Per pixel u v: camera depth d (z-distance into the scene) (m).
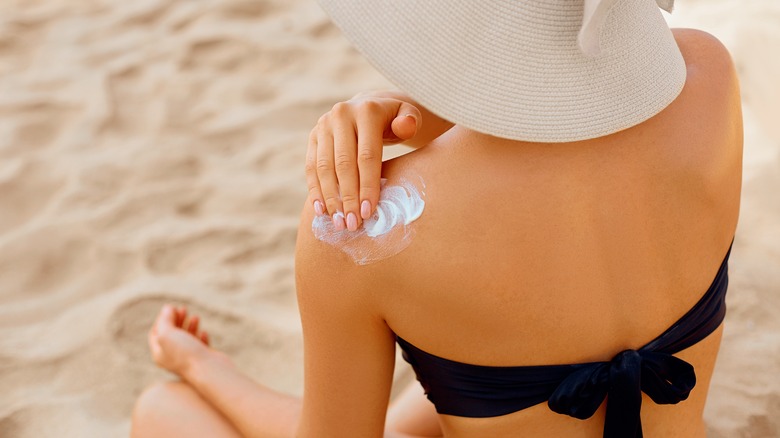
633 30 0.98
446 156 1.03
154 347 1.90
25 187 3.03
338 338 1.13
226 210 2.92
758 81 3.09
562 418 1.13
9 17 4.16
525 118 0.93
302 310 1.14
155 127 3.39
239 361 2.33
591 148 1.01
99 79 3.67
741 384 2.02
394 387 2.20
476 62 0.92
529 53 0.93
